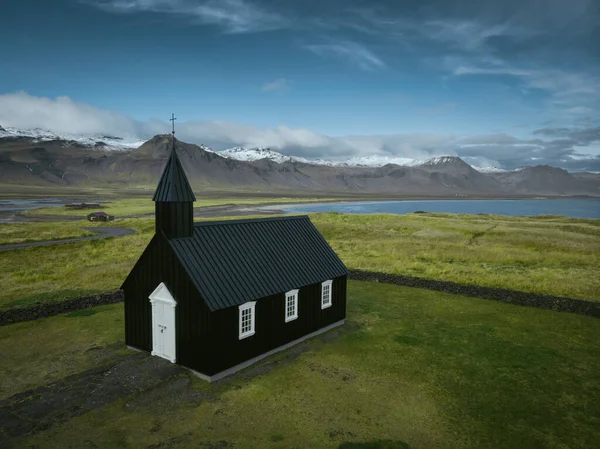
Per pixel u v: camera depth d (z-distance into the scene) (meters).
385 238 59.97
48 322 24.50
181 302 18.12
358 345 21.55
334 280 24.17
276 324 20.42
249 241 21.75
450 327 24.38
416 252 48.47
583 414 15.04
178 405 15.27
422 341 22.12
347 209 196.38
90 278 34.12
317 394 16.27
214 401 15.61
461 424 14.30
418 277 35.06
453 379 17.69
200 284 17.39
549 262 42.97
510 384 17.28
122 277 34.78
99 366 18.50
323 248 25.23
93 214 94.75
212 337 17.06
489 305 28.92
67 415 14.38
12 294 29.28
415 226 69.50
